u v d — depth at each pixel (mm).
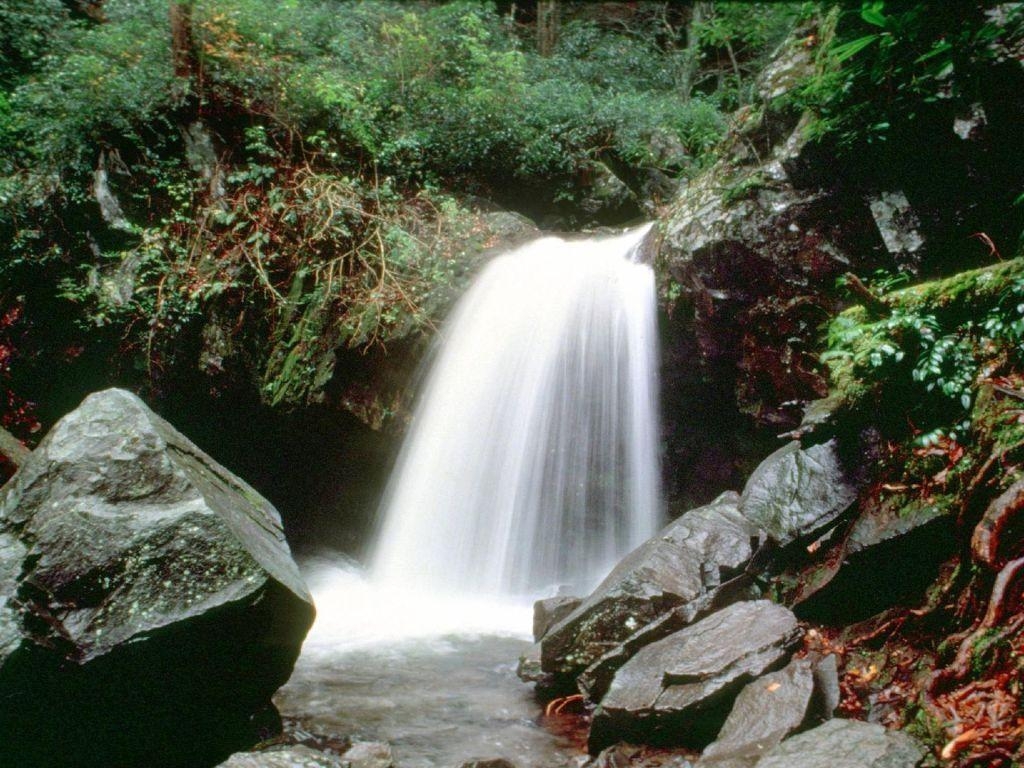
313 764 3389
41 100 8609
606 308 6617
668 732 3623
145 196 8359
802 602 4168
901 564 3939
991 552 3264
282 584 3533
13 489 3676
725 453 6254
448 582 7188
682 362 6172
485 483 7090
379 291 7574
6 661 2988
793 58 5973
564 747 3924
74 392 8297
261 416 8047
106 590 3320
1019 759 2623
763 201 5523
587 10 15039
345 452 7871
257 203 8344
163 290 8117
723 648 3775
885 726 3184
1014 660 2936
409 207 8523
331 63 9453
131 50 9031
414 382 7352
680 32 14477
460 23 10609
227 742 3760
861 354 4309
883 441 4352
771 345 5590
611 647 4340
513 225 8305
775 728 3191
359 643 5691
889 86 5020
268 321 7988
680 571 4461
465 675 4969
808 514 4473
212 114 8703
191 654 3391
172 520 3457
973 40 4676
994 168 4996
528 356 6961
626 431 6555
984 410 3807
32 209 8172
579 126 10195
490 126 9398
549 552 6934
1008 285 3986
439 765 3727
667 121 11016
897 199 5203
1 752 3117
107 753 3389
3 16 9961
